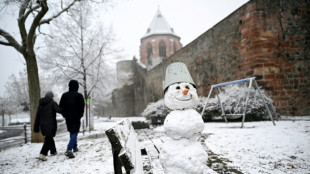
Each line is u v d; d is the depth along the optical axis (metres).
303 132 5.45
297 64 10.99
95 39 16.00
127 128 2.08
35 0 8.85
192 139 1.93
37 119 5.16
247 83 11.00
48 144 4.93
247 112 8.97
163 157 1.87
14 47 9.09
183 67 2.15
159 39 51.50
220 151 4.14
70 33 14.89
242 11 12.07
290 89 10.74
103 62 16.77
